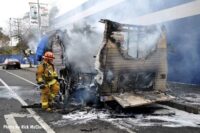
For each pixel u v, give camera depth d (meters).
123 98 7.65
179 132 5.84
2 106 8.62
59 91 8.73
